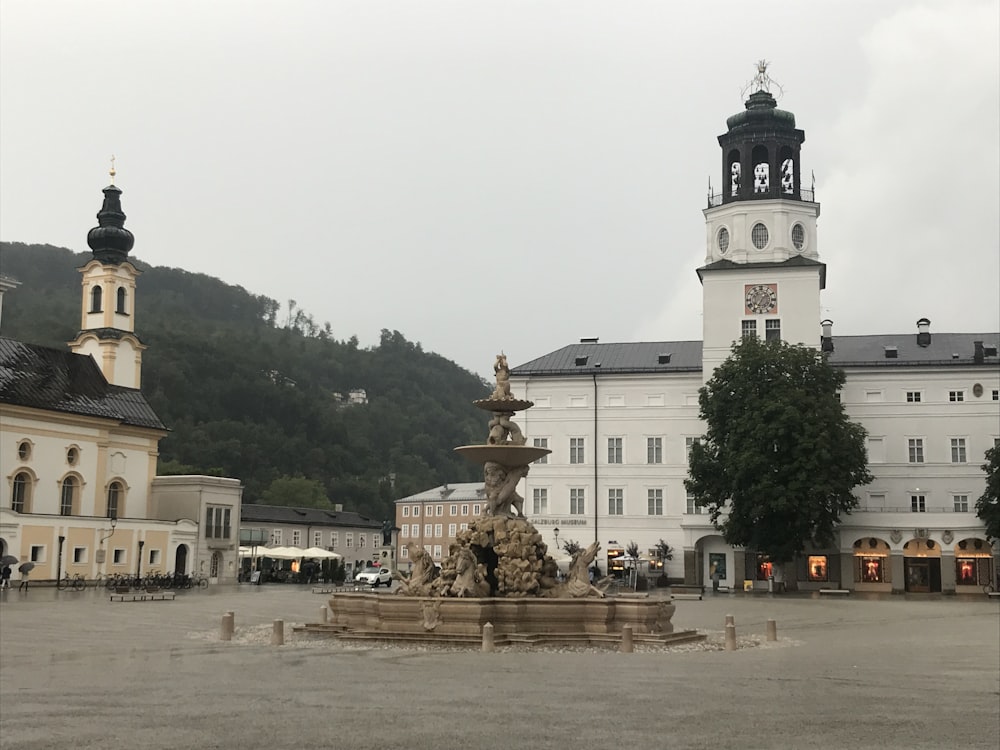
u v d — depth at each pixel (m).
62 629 33.03
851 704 17.84
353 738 13.84
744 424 76.19
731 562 85.56
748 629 37.94
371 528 141.88
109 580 75.81
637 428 91.25
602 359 95.44
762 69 90.81
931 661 26.00
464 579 30.28
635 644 28.75
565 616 29.48
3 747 13.00
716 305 88.12
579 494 91.62
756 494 75.00
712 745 13.70
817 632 37.25
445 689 18.94
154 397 162.38
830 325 95.56
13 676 20.50
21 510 78.88
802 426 75.25
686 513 88.50
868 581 82.62
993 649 29.86
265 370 191.88
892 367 87.81
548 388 93.31
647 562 88.25
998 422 85.88
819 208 88.94
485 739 13.88
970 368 86.44
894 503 86.88
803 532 76.00
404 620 29.59
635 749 13.32
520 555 31.98
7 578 66.25
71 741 13.42
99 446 85.75
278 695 17.92
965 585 80.88
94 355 92.62
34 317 183.88
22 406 78.31
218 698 17.48
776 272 87.12
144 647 27.02
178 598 56.94
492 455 33.50
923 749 13.62
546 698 17.89
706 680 21.06
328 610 44.53
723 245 89.38
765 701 18.05
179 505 91.19
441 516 159.12
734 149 89.88
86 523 78.88
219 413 172.62
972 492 85.62
